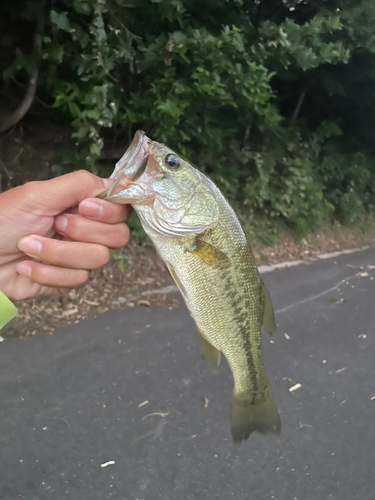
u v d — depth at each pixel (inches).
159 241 10.8
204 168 42.8
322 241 54.0
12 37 31.5
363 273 45.4
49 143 34.9
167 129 32.7
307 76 51.8
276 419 13.2
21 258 10.8
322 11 42.7
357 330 31.5
